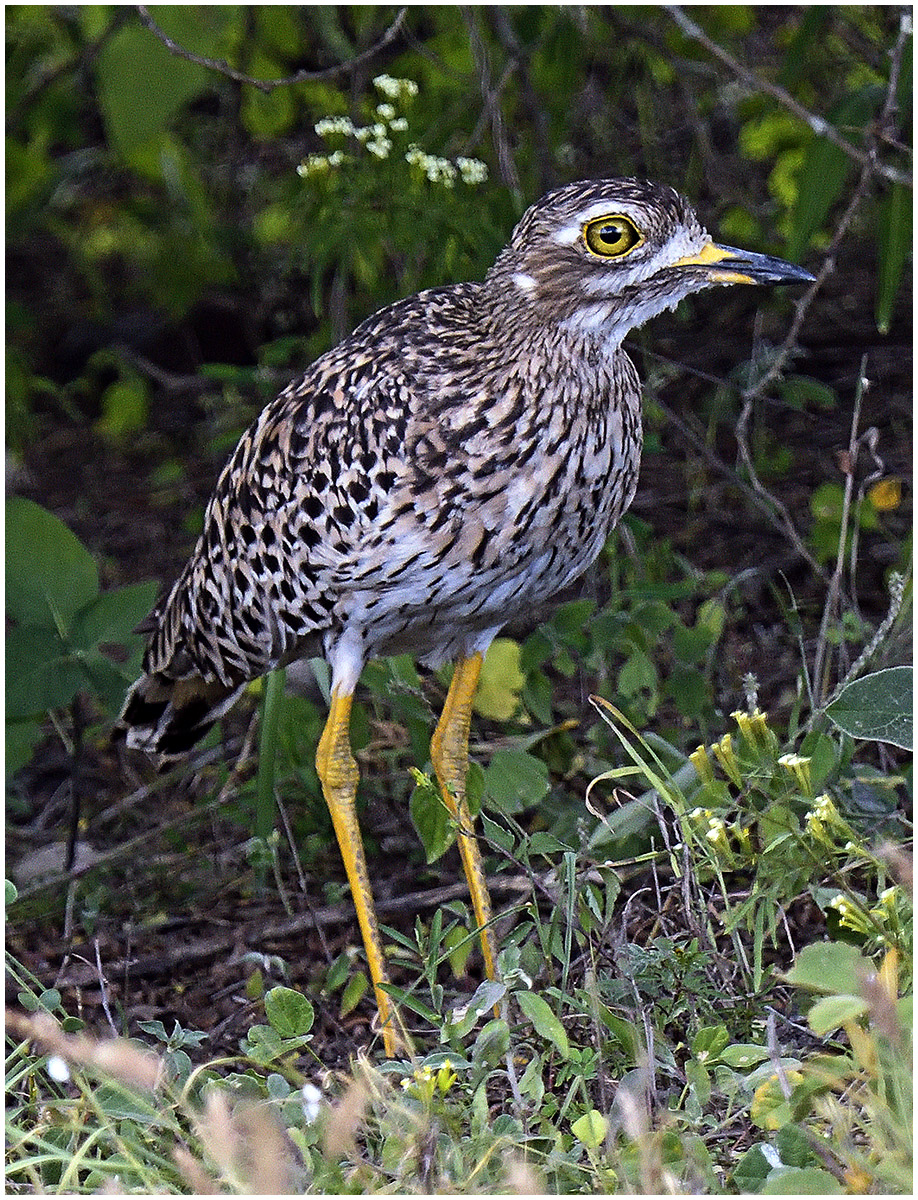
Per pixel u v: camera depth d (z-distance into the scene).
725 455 12.10
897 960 5.95
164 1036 6.51
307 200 9.21
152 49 10.29
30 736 9.41
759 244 11.96
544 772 8.23
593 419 7.39
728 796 6.78
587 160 11.80
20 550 8.89
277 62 11.86
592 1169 5.62
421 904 8.71
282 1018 6.28
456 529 7.32
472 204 9.19
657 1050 6.29
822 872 7.25
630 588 9.41
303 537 7.61
